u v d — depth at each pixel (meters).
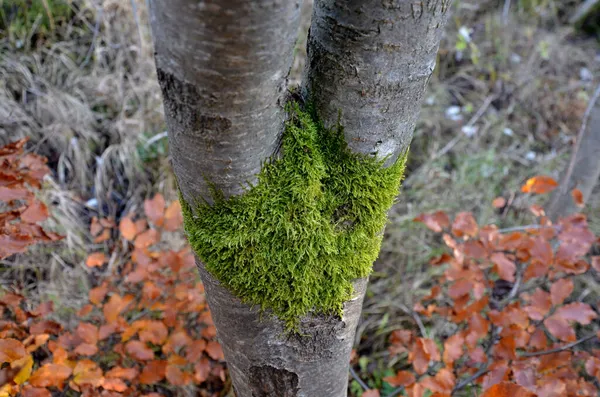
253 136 0.54
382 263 1.48
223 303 0.65
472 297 1.30
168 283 1.01
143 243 1.01
